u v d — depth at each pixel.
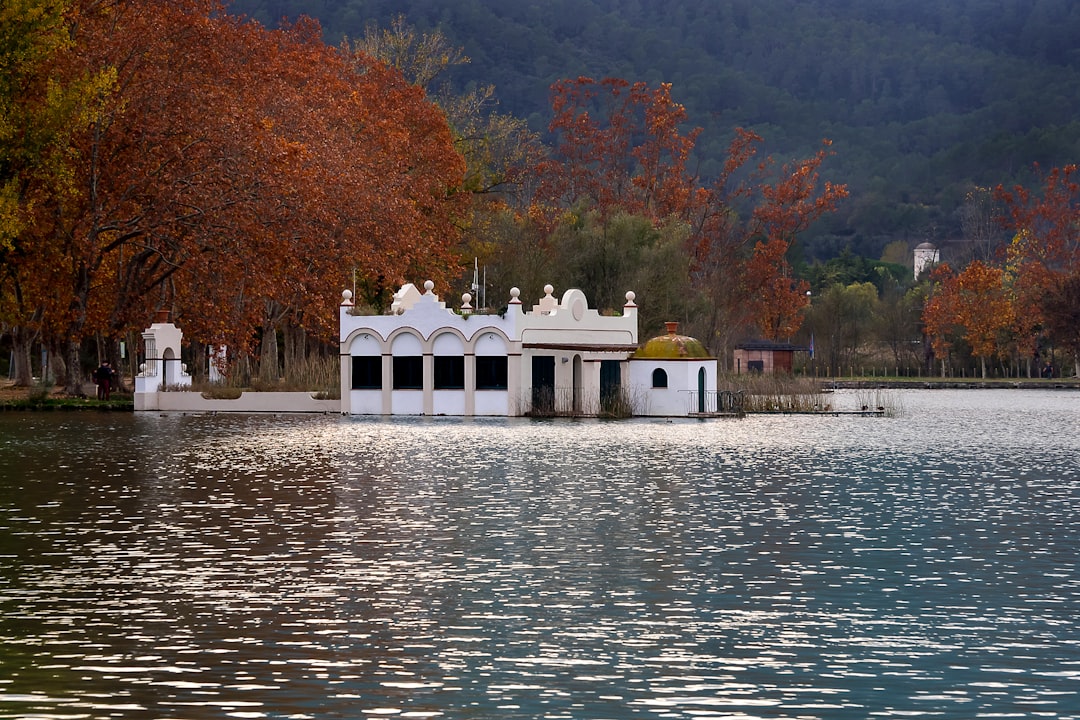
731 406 106.00
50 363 134.50
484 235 152.00
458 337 100.88
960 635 26.33
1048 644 25.64
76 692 22.47
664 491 49.22
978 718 21.36
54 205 105.00
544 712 21.56
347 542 36.78
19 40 95.81
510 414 99.62
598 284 151.50
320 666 24.05
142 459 61.62
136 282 109.81
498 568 33.00
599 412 101.00
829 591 30.36
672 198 187.38
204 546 36.03
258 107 109.31
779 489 50.25
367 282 126.81
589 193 191.38
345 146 117.50
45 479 52.53
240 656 24.64
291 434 79.25
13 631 26.41
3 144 98.50
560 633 26.41
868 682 23.17
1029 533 39.00
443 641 25.78
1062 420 101.75
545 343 100.19
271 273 104.19
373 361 103.50
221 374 120.75
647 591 30.33
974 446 73.44
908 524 40.78
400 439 75.25
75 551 35.19
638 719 21.23
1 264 107.62
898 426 92.69
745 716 21.39
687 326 152.12
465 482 51.97
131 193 105.00
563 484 51.47
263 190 102.94
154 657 24.56
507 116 167.25
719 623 27.27
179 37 104.88
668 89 191.00
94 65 102.06
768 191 199.62
